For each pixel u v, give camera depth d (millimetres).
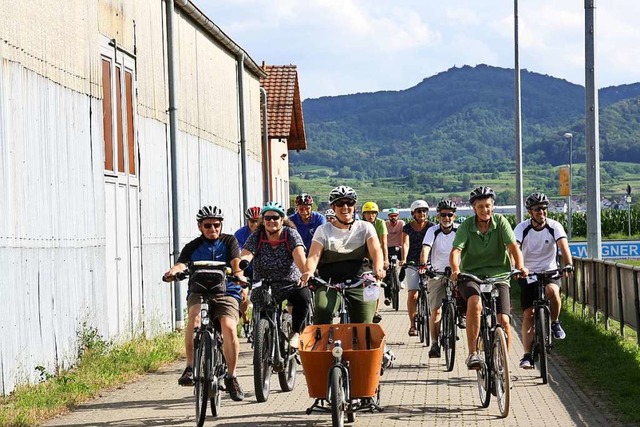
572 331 18875
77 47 15750
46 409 11719
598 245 21766
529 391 12641
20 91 13242
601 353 15805
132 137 19188
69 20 15383
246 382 13930
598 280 19672
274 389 13273
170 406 12117
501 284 11852
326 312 11195
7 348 12562
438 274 14750
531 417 10945
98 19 17062
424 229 18031
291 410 11672
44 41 14242
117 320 17609
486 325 11625
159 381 14172
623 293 17250
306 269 11289
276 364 12469
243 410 11711
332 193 11500
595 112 21688
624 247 30641
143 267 19484
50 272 14234
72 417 11500
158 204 20828
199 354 10680
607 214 73562
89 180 16141
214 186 27328
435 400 12188
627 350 15680
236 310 11398
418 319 18234
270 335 12359
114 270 17609
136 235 19141
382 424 10703
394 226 25156
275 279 12570
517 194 38000
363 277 11289
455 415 11172
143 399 12664
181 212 22953
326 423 10891
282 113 47969
